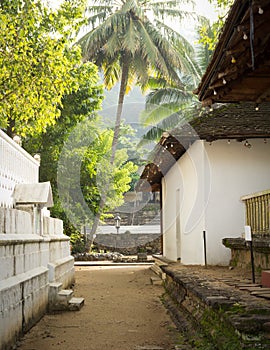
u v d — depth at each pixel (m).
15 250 6.30
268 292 5.40
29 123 16.97
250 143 10.70
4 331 5.45
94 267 18.31
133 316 7.86
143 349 5.71
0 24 12.30
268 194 8.18
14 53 12.53
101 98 20.11
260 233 8.46
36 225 8.47
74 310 8.38
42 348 5.85
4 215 5.92
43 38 13.23
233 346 3.95
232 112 9.81
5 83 13.06
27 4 12.88
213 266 10.23
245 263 8.90
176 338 6.15
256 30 4.43
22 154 10.28
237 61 5.08
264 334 3.88
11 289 5.82
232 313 4.29
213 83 5.71
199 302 5.99
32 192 8.78
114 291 11.02
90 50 20.31
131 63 20.77
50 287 8.41
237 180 10.63
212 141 10.49
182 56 21.44
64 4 13.68
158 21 21.83
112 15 20.22
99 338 6.34
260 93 6.03
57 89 13.56
